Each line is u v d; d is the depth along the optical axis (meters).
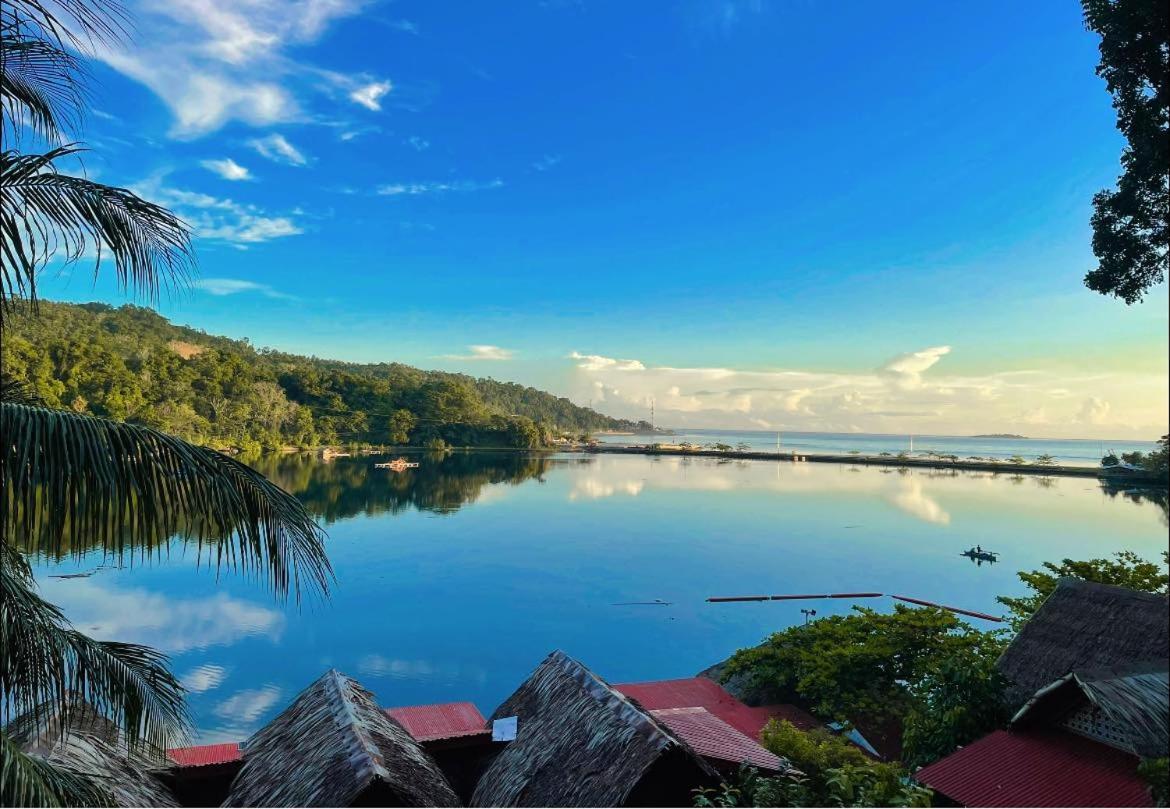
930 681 14.32
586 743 8.29
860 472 107.38
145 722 5.11
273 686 24.17
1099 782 8.85
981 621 33.06
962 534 53.94
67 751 6.55
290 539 4.78
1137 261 8.73
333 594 36.53
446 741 9.57
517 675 26.69
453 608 34.84
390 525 57.75
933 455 133.88
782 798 7.95
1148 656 9.75
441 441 145.75
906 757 12.52
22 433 3.85
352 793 6.68
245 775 8.18
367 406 147.12
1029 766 9.59
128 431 4.25
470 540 52.06
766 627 33.06
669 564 45.16
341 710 8.31
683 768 7.73
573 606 35.84
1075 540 48.72
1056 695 10.10
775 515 64.88
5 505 3.81
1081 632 11.03
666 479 98.12
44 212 4.31
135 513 4.21
